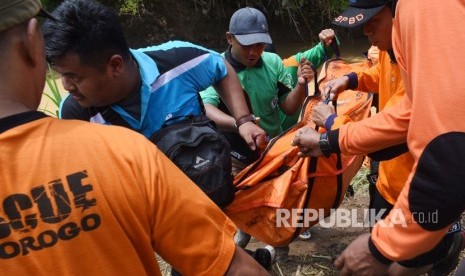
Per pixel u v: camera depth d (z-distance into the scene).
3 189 0.99
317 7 8.30
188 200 1.12
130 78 1.89
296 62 3.45
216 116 2.78
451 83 1.21
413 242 1.36
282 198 2.36
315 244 3.21
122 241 1.04
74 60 1.71
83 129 1.07
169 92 2.00
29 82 1.06
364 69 2.63
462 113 1.20
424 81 1.26
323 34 3.09
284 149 2.42
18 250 1.00
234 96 2.30
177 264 1.15
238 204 2.47
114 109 1.92
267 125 3.09
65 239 1.01
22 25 1.02
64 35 1.67
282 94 3.20
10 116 1.02
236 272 1.17
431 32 1.26
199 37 8.34
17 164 1.00
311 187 2.42
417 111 1.27
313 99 2.60
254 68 3.01
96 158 1.04
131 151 1.07
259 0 8.30
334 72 2.97
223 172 1.99
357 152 1.83
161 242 1.12
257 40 2.86
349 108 2.60
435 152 1.23
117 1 7.98
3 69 1.02
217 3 8.30
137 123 1.95
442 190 1.23
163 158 1.13
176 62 2.05
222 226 1.18
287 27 8.38
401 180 2.12
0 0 0.97
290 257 3.08
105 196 1.03
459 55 1.22
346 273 1.60
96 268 1.03
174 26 8.27
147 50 2.07
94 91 1.80
